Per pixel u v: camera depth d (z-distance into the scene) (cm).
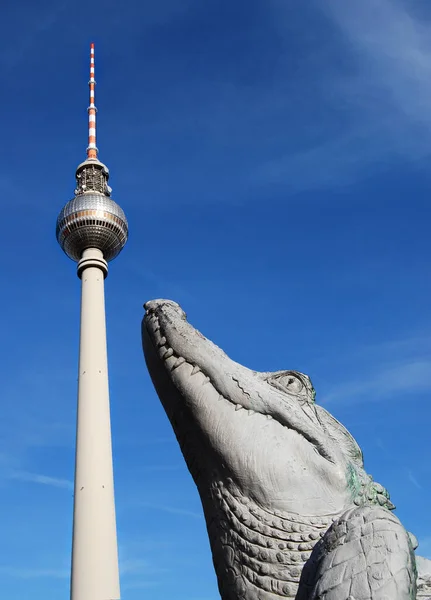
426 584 395
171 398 414
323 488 383
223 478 390
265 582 367
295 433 394
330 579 320
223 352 415
